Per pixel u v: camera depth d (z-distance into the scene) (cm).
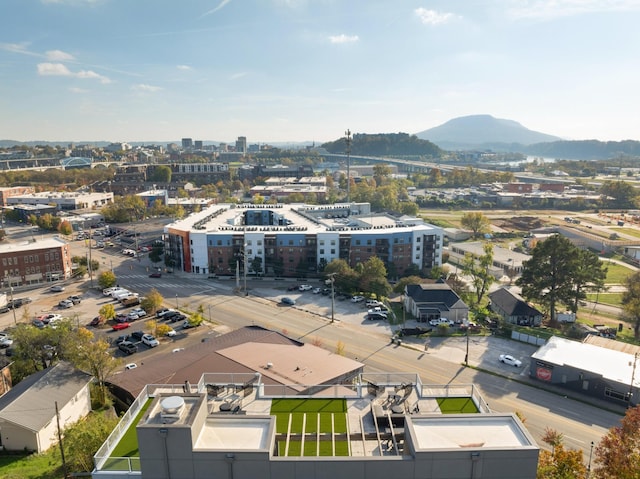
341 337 9962
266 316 11225
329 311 11619
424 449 2531
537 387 7975
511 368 8662
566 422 6956
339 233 15000
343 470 2539
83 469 5094
